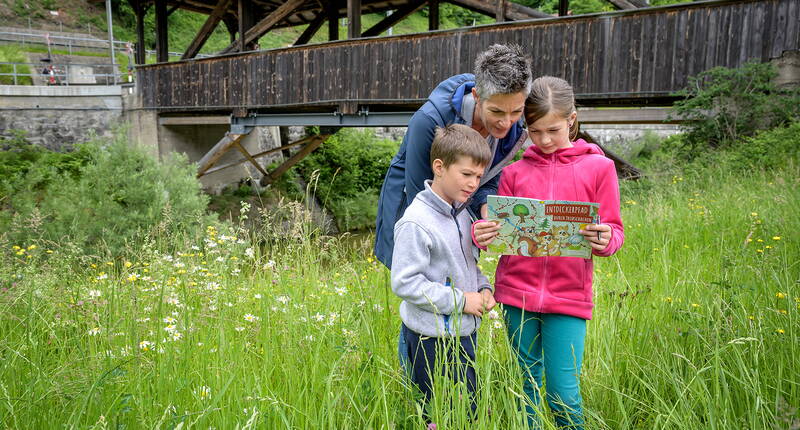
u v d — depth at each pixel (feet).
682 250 13.57
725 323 6.72
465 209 6.26
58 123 54.85
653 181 25.91
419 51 36.68
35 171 44.14
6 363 6.25
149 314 8.04
